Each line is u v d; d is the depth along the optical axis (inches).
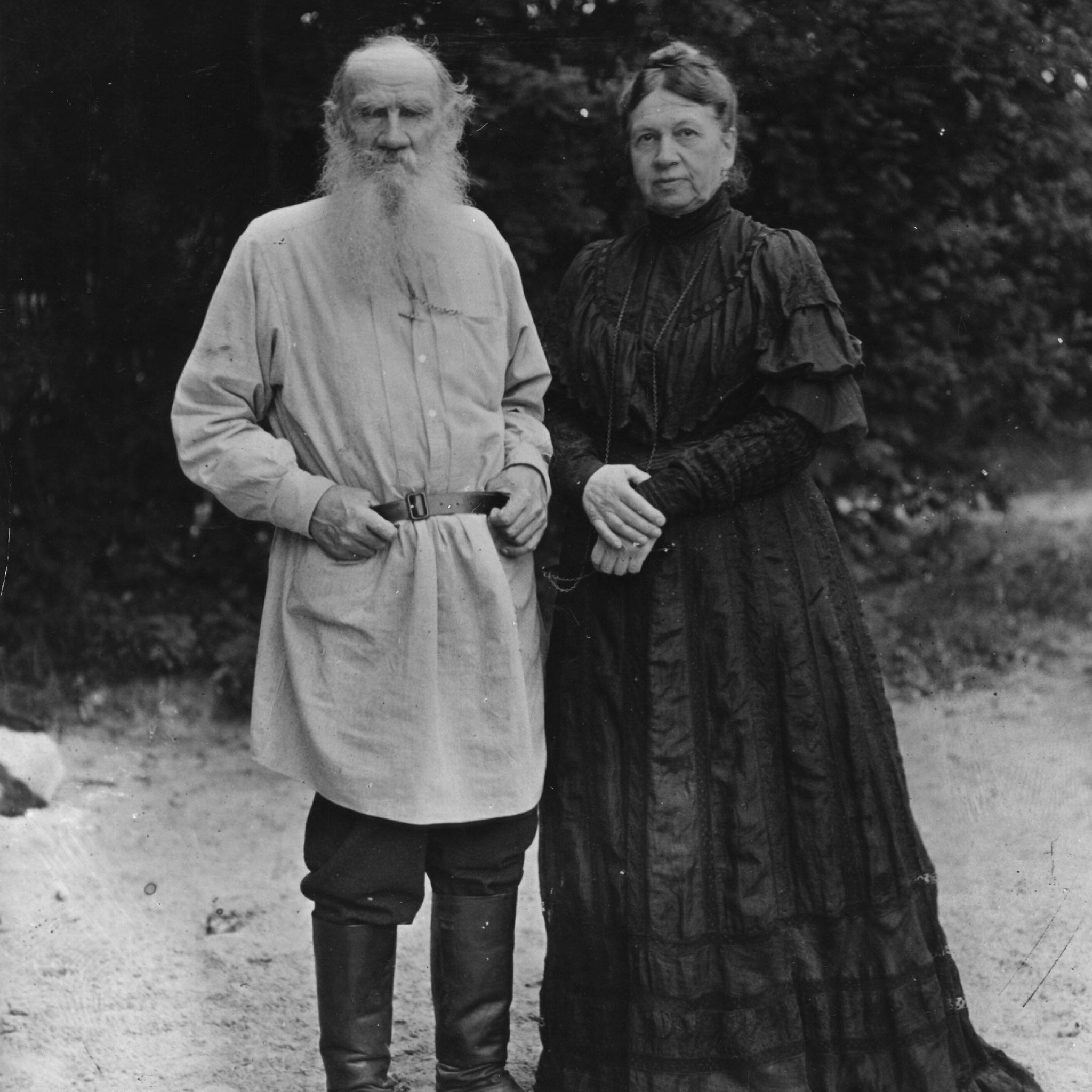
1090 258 303.0
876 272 284.2
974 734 240.5
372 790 116.9
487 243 123.1
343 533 116.0
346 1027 120.3
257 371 119.5
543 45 237.5
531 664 123.8
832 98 261.9
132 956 164.2
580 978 122.3
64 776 219.5
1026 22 276.7
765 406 121.6
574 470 124.6
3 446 257.4
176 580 270.2
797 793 120.7
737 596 122.0
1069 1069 134.5
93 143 243.1
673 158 121.3
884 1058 120.6
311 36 234.5
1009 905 173.6
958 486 313.0
